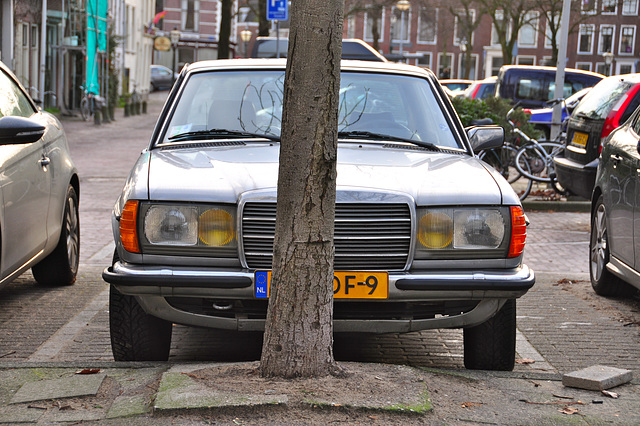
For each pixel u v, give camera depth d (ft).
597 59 247.91
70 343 21.45
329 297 15.08
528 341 22.52
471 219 17.22
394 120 21.56
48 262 27.09
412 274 16.89
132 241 17.03
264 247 16.84
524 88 88.17
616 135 28.17
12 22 104.73
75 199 28.30
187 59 260.42
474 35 259.80
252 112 21.39
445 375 16.26
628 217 25.18
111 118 125.29
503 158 52.44
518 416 14.26
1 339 21.74
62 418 13.74
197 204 16.98
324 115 14.37
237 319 17.12
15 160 22.25
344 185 17.13
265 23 108.99
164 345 18.11
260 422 13.43
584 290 29.19
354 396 14.21
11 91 24.76
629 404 15.20
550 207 49.34
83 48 125.29
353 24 257.96
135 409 13.94
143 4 204.64
